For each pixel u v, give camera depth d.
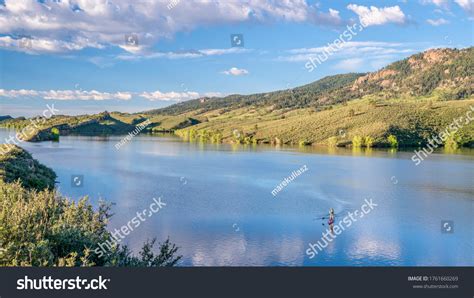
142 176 97.81
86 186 81.44
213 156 148.75
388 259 41.75
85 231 23.05
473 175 98.00
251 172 106.00
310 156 148.50
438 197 73.88
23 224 20.62
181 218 57.34
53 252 20.88
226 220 56.69
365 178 95.00
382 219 58.16
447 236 49.69
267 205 66.81
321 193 77.62
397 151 166.50
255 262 39.88
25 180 61.50
